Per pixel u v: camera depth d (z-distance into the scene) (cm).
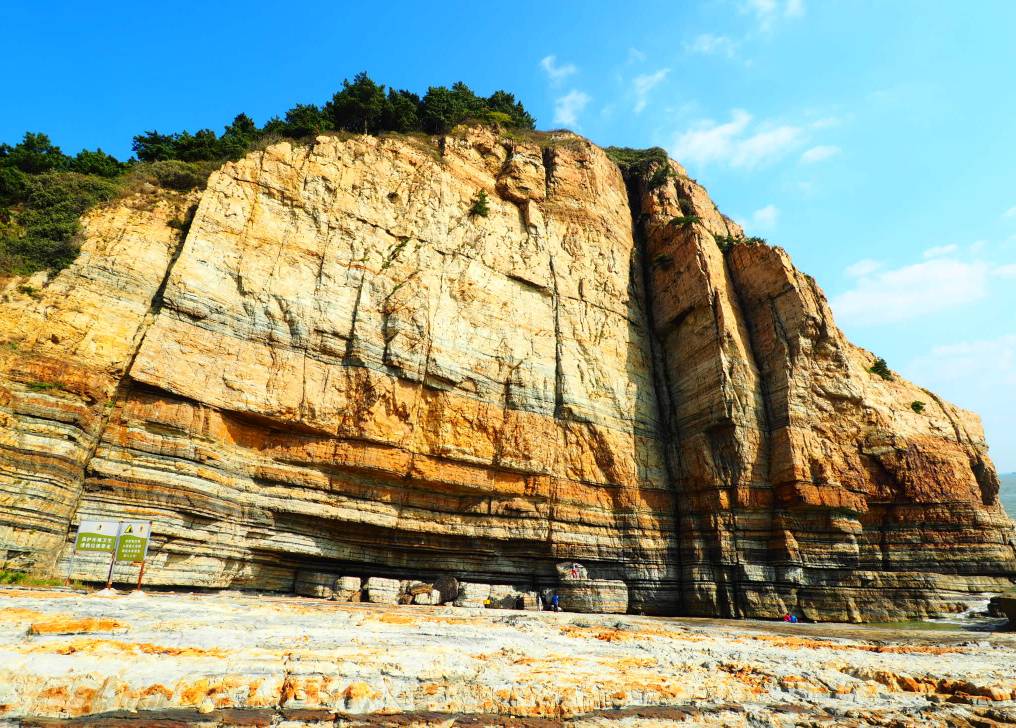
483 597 2939
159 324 2580
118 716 712
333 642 1130
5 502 2003
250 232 3056
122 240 2738
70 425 2230
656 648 1443
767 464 3650
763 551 3441
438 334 3341
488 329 3566
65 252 2566
